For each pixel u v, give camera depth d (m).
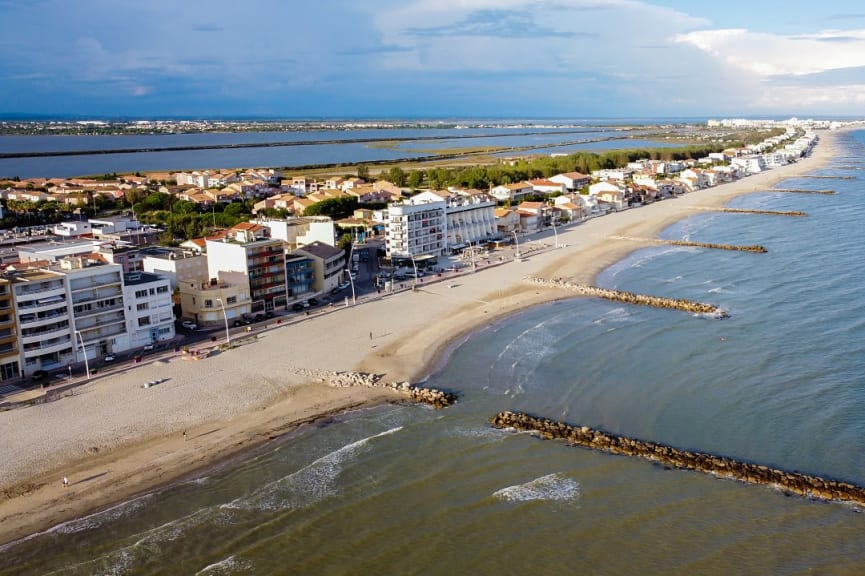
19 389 94.50
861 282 149.75
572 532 64.06
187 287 124.69
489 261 179.00
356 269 170.00
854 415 85.38
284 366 103.62
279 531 64.69
